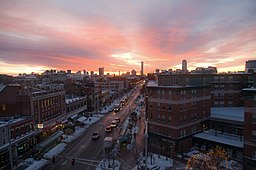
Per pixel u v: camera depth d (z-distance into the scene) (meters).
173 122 48.75
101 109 111.94
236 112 61.38
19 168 42.22
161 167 41.47
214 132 54.91
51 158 46.69
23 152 49.97
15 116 53.59
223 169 38.12
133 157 46.78
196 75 56.16
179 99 48.44
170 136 49.62
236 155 45.53
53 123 65.75
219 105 71.88
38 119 57.78
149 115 54.53
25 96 54.66
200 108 54.72
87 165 42.81
